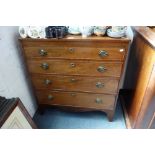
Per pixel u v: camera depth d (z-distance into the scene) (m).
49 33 1.10
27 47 1.21
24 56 1.27
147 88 1.13
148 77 1.11
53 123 1.65
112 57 1.15
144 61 1.20
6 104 1.00
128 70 1.69
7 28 1.16
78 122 1.65
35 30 1.11
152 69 1.04
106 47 1.11
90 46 1.12
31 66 1.32
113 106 1.48
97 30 1.10
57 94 1.49
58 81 1.38
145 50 1.18
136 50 1.39
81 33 1.15
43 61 1.27
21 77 1.42
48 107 1.66
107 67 1.21
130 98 1.60
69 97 1.49
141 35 1.20
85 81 1.33
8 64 1.21
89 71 1.26
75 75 1.31
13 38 1.24
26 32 1.15
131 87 1.57
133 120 1.45
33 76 1.39
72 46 1.14
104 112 1.71
